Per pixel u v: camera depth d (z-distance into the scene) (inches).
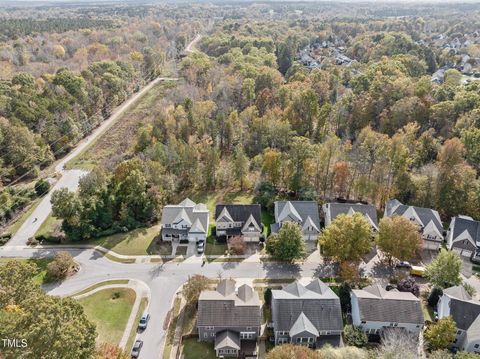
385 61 5590.6
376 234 2699.3
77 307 1614.2
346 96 4650.6
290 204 2906.0
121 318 2177.7
